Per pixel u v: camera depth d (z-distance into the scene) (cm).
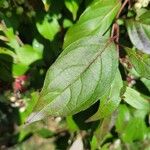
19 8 19
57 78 14
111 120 19
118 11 18
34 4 19
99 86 15
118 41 18
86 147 24
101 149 24
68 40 18
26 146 43
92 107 21
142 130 23
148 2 19
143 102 19
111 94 17
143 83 21
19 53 20
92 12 18
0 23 18
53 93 14
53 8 19
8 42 19
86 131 24
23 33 21
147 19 17
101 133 20
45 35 20
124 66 19
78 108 14
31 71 20
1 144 32
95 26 18
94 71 15
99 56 15
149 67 16
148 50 17
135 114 23
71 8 18
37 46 20
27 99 21
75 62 15
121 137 24
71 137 26
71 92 14
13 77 20
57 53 20
